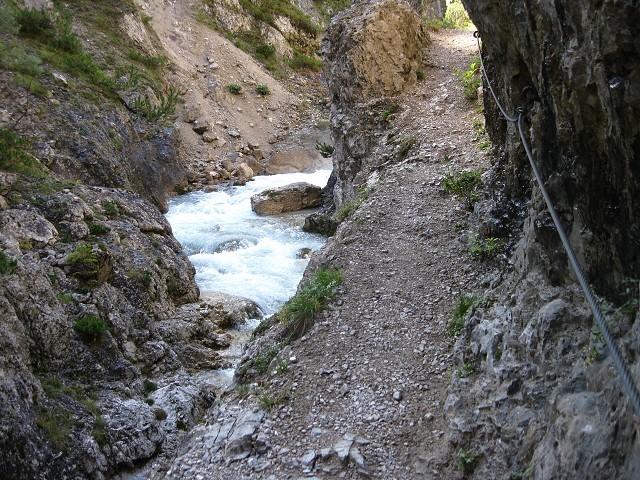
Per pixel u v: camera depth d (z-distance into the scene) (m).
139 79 24.02
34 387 8.12
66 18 23.48
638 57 3.44
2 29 18.45
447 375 6.81
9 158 13.65
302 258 15.82
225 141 26.25
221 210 20.38
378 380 6.93
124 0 27.06
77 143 17.41
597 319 3.40
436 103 14.78
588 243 4.77
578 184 4.70
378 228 10.07
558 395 4.48
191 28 30.59
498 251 8.26
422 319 7.86
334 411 6.58
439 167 11.85
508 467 4.92
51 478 7.45
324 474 5.77
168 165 21.95
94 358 9.74
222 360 11.55
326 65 17.97
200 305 13.08
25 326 9.05
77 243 11.87
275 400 6.80
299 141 27.16
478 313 6.83
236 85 28.86
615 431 3.61
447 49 18.09
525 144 5.46
